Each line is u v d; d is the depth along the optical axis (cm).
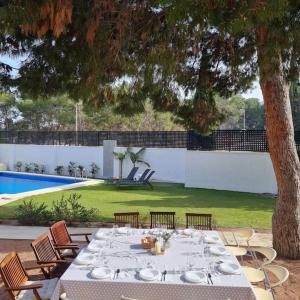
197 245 587
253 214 1208
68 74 680
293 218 743
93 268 485
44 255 584
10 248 829
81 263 502
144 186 1905
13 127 4209
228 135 1809
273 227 772
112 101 736
